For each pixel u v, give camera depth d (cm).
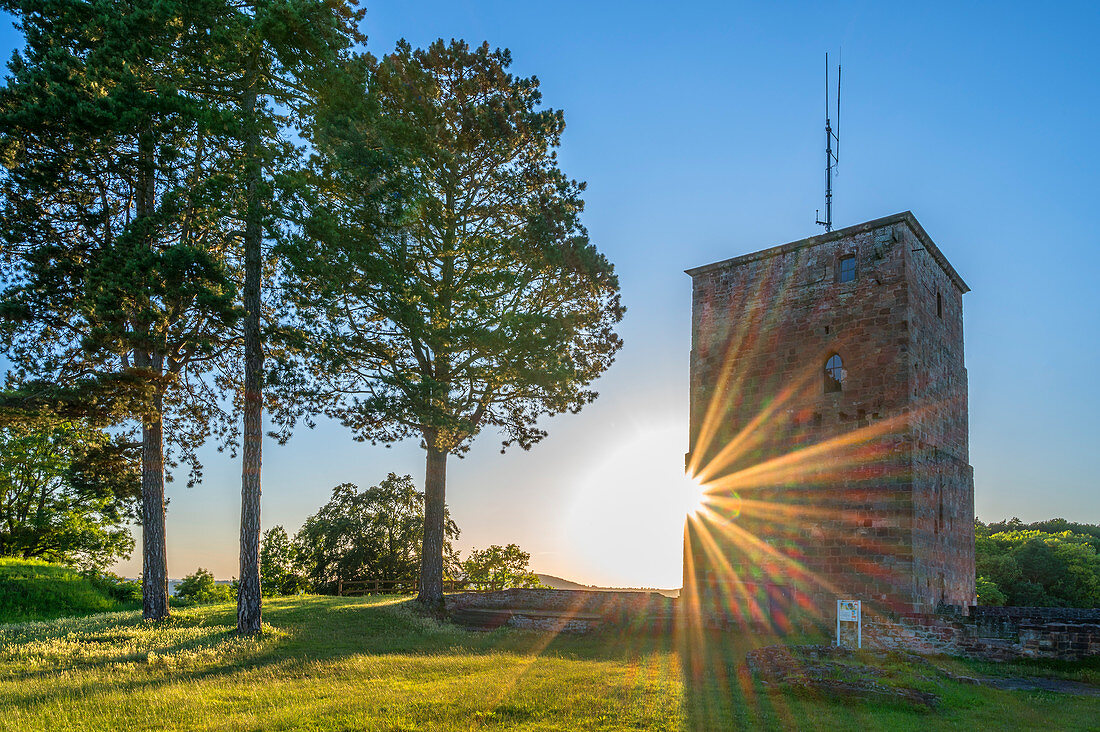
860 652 1691
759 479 2606
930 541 2356
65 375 2155
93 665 1578
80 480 3052
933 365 2562
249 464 2123
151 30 1975
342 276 2209
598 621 2341
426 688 1306
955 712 1232
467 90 2761
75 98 1878
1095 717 1234
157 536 2295
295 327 2228
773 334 2695
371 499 4556
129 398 2109
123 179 2098
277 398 2317
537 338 2477
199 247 1989
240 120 2055
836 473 2428
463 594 2797
